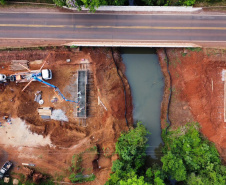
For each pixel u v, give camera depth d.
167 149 38.59
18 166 38.16
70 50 37.91
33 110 38.94
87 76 38.72
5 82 37.97
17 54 37.56
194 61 37.31
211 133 37.28
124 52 40.03
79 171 38.06
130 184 30.33
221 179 32.25
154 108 40.22
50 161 38.12
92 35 37.22
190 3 35.25
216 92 37.50
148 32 36.94
